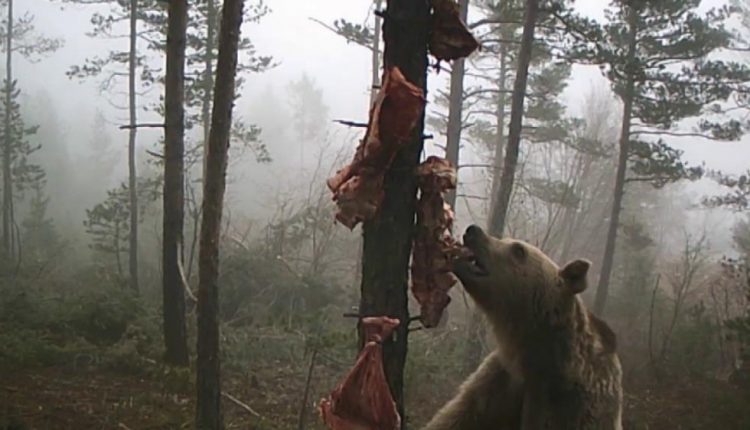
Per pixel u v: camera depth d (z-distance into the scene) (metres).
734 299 23.36
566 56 19.03
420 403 11.42
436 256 3.78
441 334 15.70
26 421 8.97
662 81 20.33
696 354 15.95
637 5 17.31
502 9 18.52
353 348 10.90
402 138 3.42
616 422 4.32
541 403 4.32
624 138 20.89
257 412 10.24
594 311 20.91
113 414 9.52
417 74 3.78
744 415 11.88
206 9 23.09
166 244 12.13
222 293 16.97
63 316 13.72
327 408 3.44
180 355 12.14
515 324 4.42
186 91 23.00
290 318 14.11
